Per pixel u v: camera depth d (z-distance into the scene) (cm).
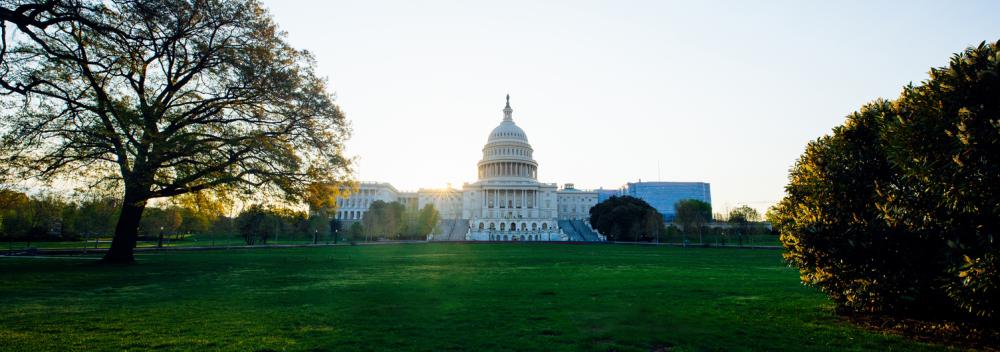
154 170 2808
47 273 2498
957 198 1062
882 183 1300
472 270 3009
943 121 1087
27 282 2091
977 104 1054
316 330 1152
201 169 3006
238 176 3070
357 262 3722
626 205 11444
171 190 3130
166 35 2806
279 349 977
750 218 11781
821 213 1394
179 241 9500
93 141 2692
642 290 1952
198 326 1188
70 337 1056
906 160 1139
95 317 1293
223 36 3100
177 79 3128
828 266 1398
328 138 3428
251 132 3056
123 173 2950
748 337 1118
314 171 3275
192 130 3134
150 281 2227
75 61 2575
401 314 1377
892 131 1188
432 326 1211
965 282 1026
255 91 3120
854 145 1403
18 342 1005
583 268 3225
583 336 1109
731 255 5231
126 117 2588
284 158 3073
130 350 959
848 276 1357
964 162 1027
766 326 1238
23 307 1455
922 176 1091
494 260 4084
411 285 2130
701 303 1606
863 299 1355
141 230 8019
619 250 6688
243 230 8050
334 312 1402
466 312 1414
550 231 14912
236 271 2811
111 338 1052
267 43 3212
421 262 3775
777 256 4994
